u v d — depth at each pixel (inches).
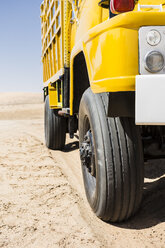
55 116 231.9
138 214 109.3
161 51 81.7
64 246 91.0
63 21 184.5
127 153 96.0
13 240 96.0
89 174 122.4
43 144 272.1
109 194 96.3
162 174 153.8
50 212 116.9
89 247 89.5
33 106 1280.8
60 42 196.1
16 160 206.1
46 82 283.4
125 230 99.3
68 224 105.7
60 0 185.0
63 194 135.7
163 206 111.3
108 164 95.7
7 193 140.0
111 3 89.7
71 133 178.1
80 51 122.3
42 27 304.3
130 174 95.7
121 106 88.4
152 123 79.1
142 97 79.4
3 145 268.4
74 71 143.0
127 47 82.1
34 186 148.8
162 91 78.6
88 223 105.7
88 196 117.0
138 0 110.8
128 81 81.9
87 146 113.7
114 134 96.9
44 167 184.9
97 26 93.2
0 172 176.1
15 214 116.0
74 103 154.2
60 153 233.6
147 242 91.0
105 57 87.3
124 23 81.8
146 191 129.0
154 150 114.7
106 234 97.3
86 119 116.9
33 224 106.9
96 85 93.6
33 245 92.5
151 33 81.4
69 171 181.0
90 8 117.4
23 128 432.5
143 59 82.0
